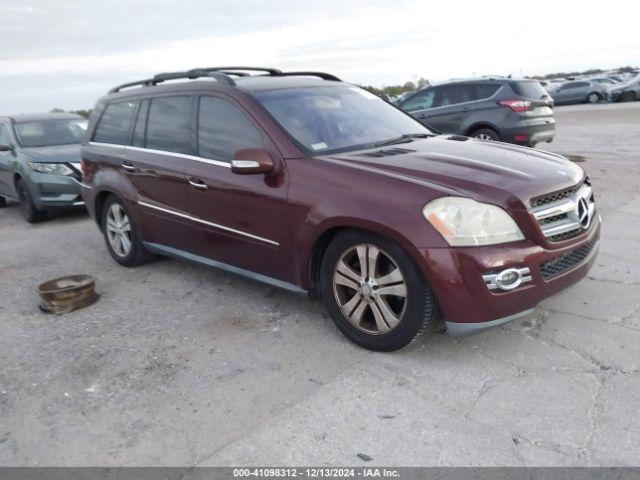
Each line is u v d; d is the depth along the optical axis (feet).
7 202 36.91
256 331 13.98
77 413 10.96
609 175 30.48
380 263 12.03
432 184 11.50
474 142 15.29
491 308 11.03
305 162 13.20
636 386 10.58
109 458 9.61
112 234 20.02
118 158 18.56
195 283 17.67
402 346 12.00
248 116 14.49
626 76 122.52
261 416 10.49
